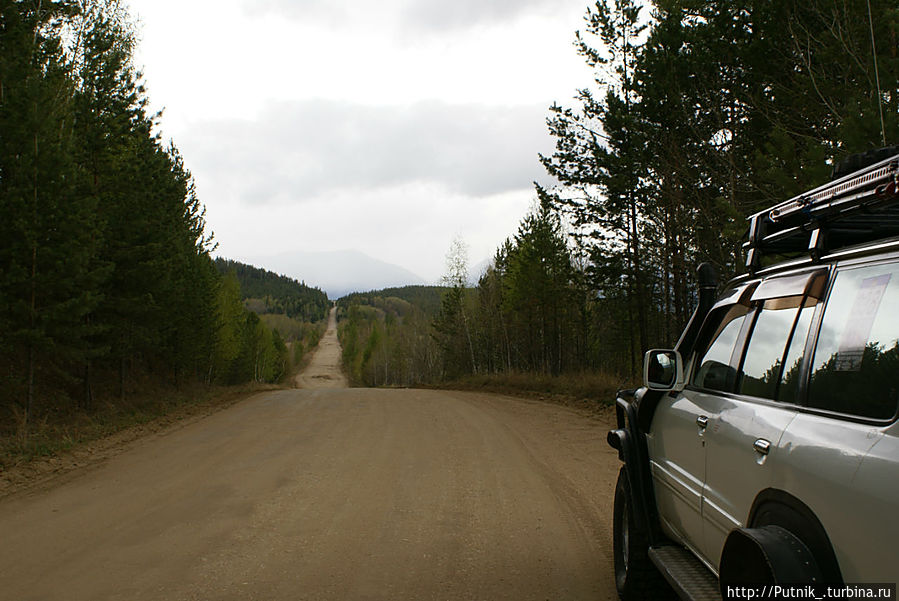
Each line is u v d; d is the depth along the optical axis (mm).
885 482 2029
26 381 15141
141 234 18156
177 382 27031
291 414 17203
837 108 11602
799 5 12383
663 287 25609
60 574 5258
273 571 5336
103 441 12766
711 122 17844
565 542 6137
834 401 2531
